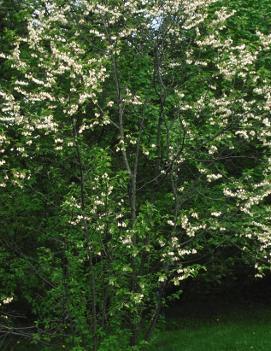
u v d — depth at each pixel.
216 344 11.19
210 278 12.96
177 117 8.41
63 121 7.75
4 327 7.63
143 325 8.34
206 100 8.31
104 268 7.20
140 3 8.45
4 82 10.08
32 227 8.70
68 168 8.33
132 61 9.32
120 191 7.89
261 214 8.06
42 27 7.91
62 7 8.46
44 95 7.14
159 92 9.13
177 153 8.10
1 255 8.25
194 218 8.55
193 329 12.83
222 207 8.13
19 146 7.59
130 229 6.99
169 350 10.98
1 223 8.84
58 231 8.27
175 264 7.93
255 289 16.38
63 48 7.04
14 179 7.77
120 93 8.31
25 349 10.21
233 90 8.01
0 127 7.42
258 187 8.63
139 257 7.69
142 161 9.75
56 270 7.43
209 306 15.48
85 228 6.69
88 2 8.06
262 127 8.05
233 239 8.23
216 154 9.95
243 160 11.23
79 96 7.04
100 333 7.00
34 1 9.63
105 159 6.81
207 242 8.88
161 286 7.69
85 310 7.39
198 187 8.31
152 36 8.62
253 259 8.60
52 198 8.54
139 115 8.90
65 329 7.94
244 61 7.97
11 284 8.71
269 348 10.70
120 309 7.08
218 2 11.34
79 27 8.64
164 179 8.36
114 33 8.33
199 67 8.90
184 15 8.30
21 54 9.35
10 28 11.18
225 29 11.30
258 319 13.63
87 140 9.96
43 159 8.70
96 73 7.31
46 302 7.75
